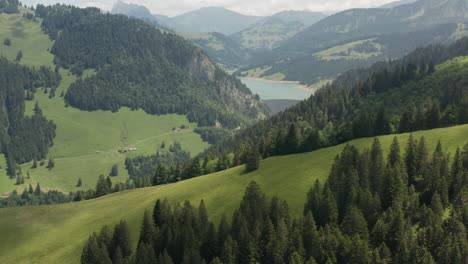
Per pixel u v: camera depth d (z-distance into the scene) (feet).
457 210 249.14
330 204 283.79
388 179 292.20
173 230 303.07
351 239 253.85
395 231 247.70
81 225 407.85
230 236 272.51
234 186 407.85
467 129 385.09
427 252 223.51
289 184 372.38
